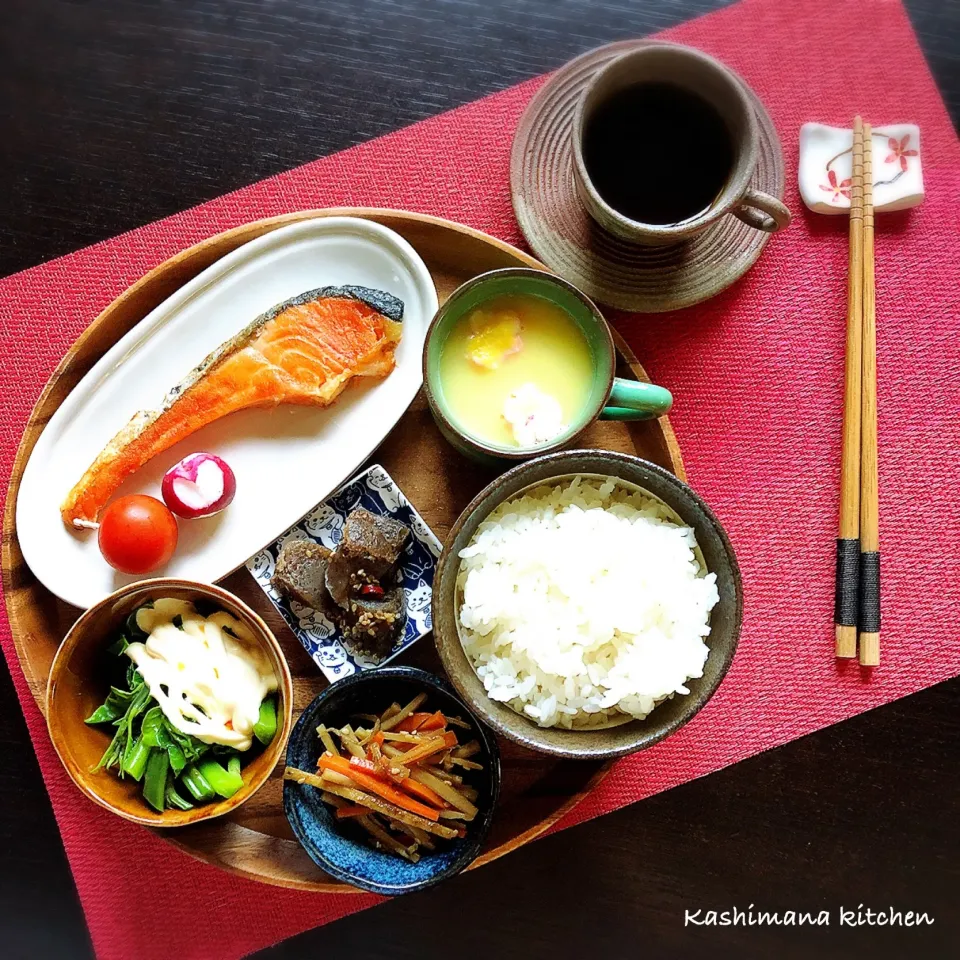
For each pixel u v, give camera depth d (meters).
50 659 0.43
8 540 0.43
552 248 0.45
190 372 0.44
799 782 0.47
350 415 0.45
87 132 0.47
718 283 0.45
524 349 0.43
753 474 0.47
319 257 0.44
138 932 0.46
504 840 0.43
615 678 0.39
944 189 0.47
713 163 0.43
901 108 0.47
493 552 0.40
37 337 0.46
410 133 0.47
